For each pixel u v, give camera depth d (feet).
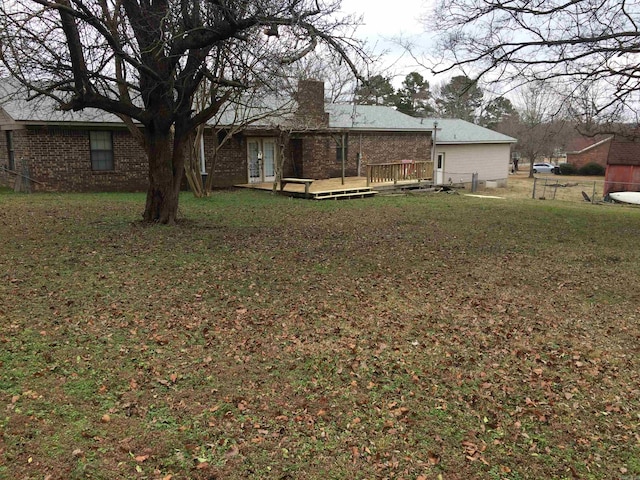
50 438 10.73
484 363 15.47
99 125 54.49
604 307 20.97
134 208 42.93
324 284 23.15
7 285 20.61
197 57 29.37
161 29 25.17
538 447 11.30
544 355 16.16
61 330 16.44
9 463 9.85
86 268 23.70
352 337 17.08
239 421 11.85
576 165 153.38
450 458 10.80
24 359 14.26
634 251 32.12
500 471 10.43
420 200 61.41
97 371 13.87
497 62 34.32
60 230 32.27
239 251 29.01
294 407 12.58
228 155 66.28
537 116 134.62
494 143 101.96
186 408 12.29
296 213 46.34
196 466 10.15
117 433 11.10
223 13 26.13
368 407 12.69
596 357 16.11
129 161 57.98
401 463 10.57
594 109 37.06
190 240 31.19
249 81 34.96
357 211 49.19
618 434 11.88
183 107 33.88
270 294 21.33
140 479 9.67
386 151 83.30
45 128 52.65
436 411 12.65
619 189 90.38
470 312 19.98
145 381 13.50
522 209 53.88
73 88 27.45
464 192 84.38
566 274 26.14
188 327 17.29
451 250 31.68
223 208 47.19
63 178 54.39
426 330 17.98
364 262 27.78
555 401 13.33
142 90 31.83
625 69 31.76
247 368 14.57
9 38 23.17
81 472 9.73
